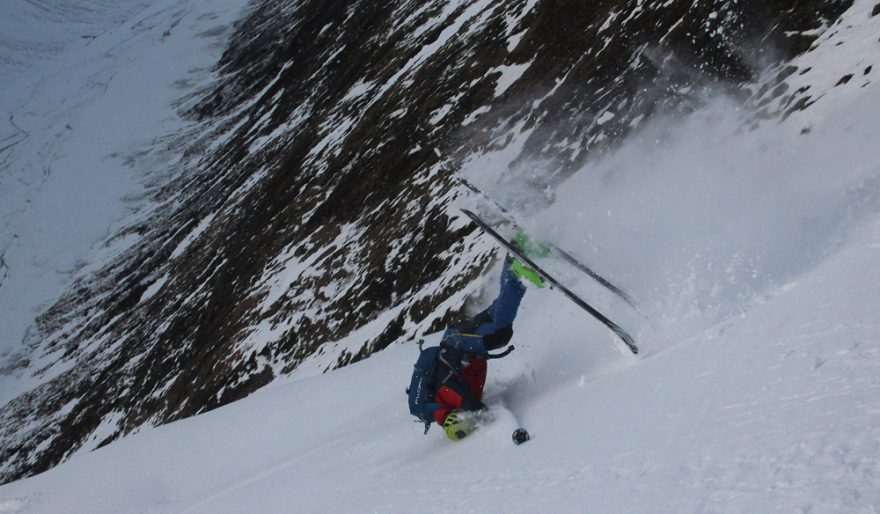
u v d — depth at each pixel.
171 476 12.12
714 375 3.06
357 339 18.61
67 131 72.88
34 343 46.28
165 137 64.19
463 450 4.47
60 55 93.88
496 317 5.00
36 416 37.62
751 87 10.49
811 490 1.85
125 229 53.47
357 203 26.00
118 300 44.06
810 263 3.78
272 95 55.19
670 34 14.26
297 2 73.88
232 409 15.05
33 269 54.25
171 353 31.58
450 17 33.66
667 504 2.16
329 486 5.51
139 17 96.62
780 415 2.36
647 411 3.10
